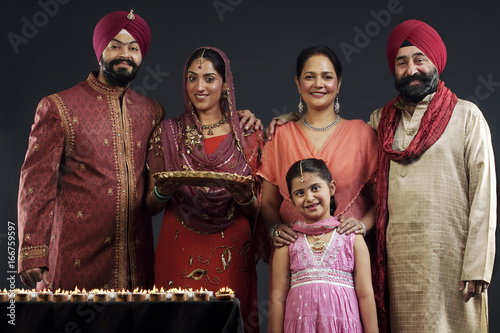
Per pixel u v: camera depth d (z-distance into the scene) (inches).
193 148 141.6
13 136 232.1
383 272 133.1
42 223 131.3
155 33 237.8
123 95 145.0
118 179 138.3
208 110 144.8
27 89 235.3
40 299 104.2
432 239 129.7
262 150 144.4
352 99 230.8
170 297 104.8
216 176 126.8
